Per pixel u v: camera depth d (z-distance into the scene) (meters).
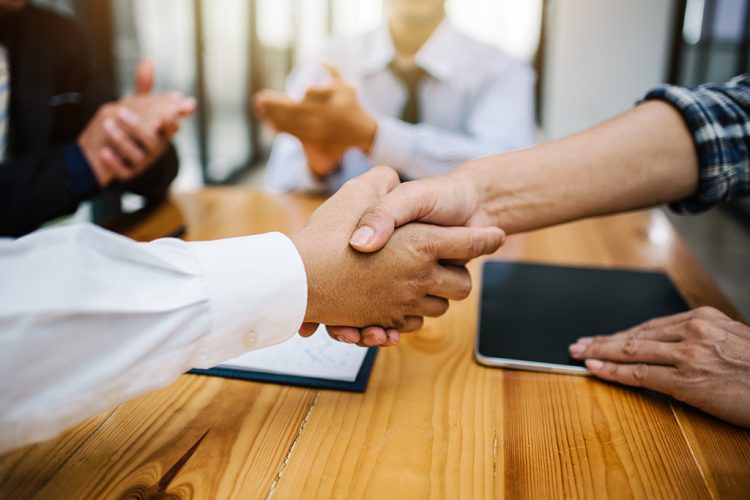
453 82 1.74
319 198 1.24
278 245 0.50
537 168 0.69
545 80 4.61
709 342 0.52
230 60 4.99
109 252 0.42
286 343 0.62
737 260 3.18
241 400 0.53
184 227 1.01
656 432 0.49
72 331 0.38
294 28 5.30
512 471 0.44
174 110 1.07
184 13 4.16
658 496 0.41
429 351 0.62
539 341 0.63
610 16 4.18
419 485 0.42
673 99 0.72
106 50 3.41
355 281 0.52
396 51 1.79
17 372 0.36
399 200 0.55
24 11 1.21
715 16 4.17
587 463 0.45
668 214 4.05
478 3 4.63
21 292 0.37
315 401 0.53
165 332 0.42
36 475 0.43
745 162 0.69
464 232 0.56
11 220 0.96
